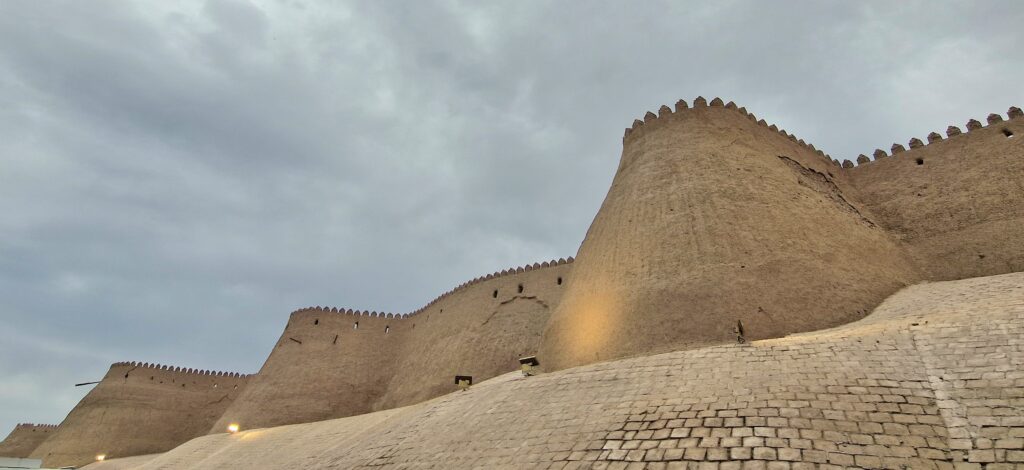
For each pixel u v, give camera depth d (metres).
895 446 8.64
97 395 47.28
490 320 36.84
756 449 9.23
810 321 17.62
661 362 14.52
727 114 28.62
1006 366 9.84
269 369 42.28
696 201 22.86
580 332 21.44
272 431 31.48
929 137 28.64
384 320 46.31
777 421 9.97
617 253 23.05
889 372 10.91
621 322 19.81
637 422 11.45
